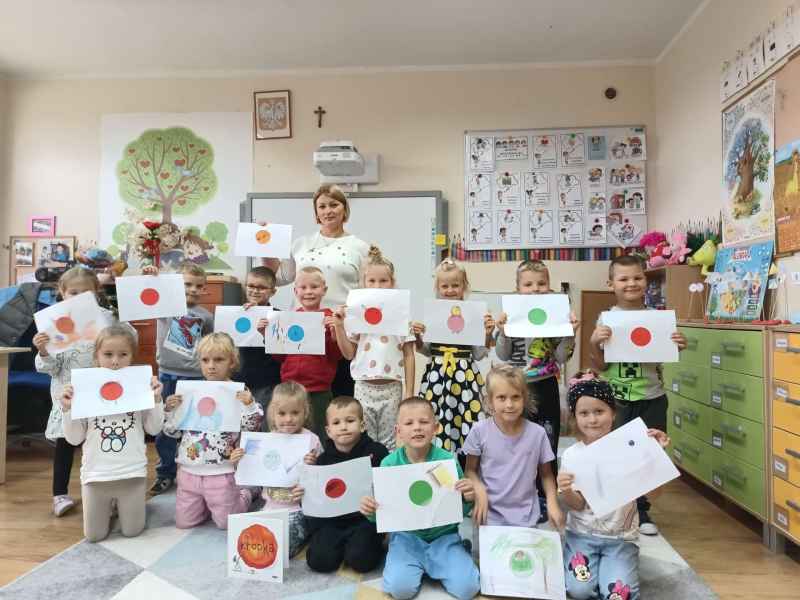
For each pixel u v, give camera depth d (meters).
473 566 1.48
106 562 1.66
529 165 3.72
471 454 1.71
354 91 3.82
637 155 3.67
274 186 3.85
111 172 3.91
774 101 2.32
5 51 3.59
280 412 1.82
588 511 1.53
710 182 2.93
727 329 2.06
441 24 3.25
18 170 3.94
